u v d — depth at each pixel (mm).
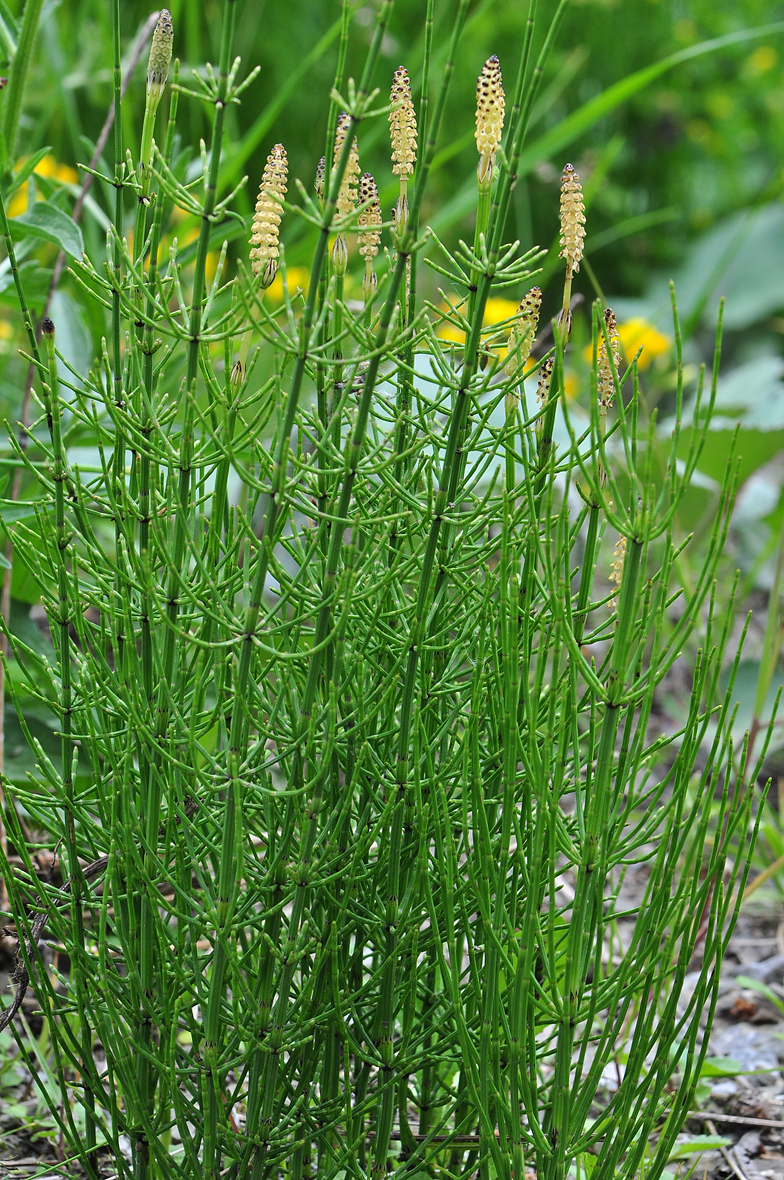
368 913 788
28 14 949
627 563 750
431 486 766
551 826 752
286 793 751
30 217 917
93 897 803
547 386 790
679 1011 997
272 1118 778
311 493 784
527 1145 798
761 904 1153
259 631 749
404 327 780
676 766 771
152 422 769
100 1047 913
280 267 752
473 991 781
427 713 798
